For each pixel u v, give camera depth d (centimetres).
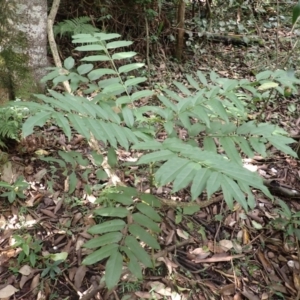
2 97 296
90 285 203
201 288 208
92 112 149
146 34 417
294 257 231
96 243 150
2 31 286
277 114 361
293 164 303
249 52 478
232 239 238
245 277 218
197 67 443
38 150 274
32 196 246
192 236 236
